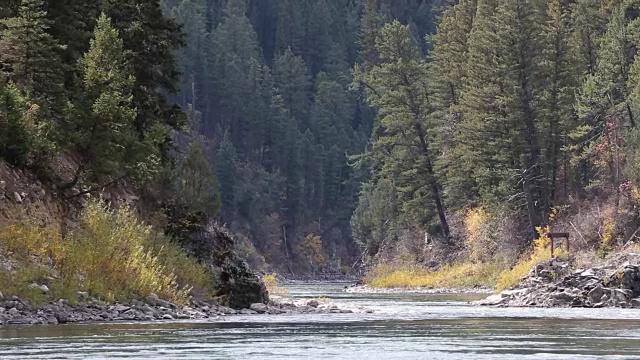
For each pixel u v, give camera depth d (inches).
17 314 1962.4
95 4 3102.9
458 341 1552.7
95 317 2079.2
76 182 2659.9
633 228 4817.9
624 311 2783.0
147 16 3122.5
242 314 2517.2
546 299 3201.3
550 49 5876.0
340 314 2583.7
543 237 5147.6
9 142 2488.9
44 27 2696.9
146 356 1279.5
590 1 7111.2
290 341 1544.0
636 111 5344.5
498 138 5944.9
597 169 5856.3
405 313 2657.5
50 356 1266.0
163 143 3125.0
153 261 2427.4
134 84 2997.0
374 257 7637.8
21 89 2701.8
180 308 2402.8
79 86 2768.2
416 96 7086.6
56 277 2170.3
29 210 2406.5
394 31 7303.2
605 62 5728.3
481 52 6205.7
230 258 2827.3
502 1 6210.6
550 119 5782.5
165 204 3016.7
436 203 6825.8
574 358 1250.0
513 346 1449.3
